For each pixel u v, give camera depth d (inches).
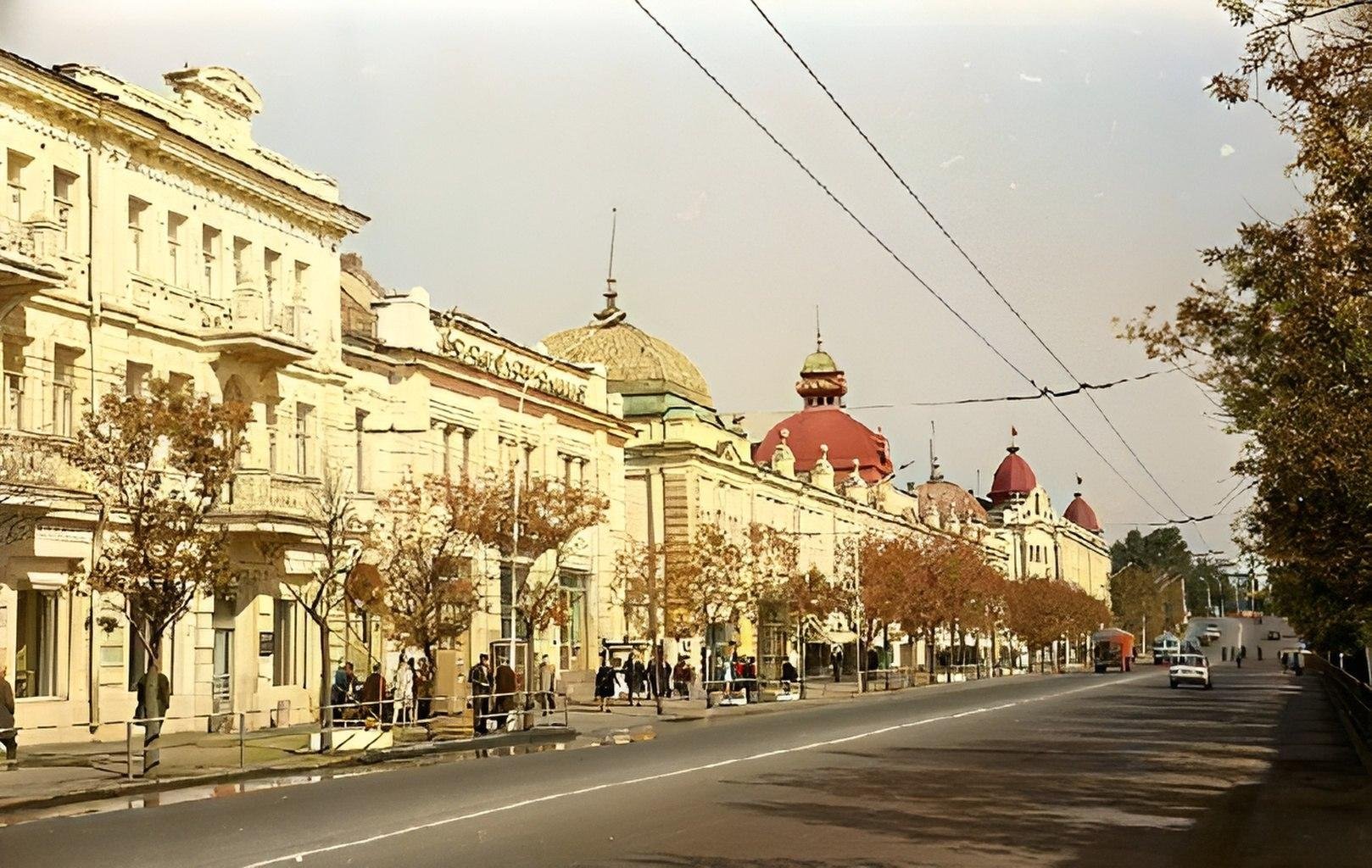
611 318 3265.3
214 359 1626.5
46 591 1385.3
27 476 1293.1
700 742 1481.3
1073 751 1338.6
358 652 1887.3
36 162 1391.5
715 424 3265.3
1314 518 901.2
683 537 3024.1
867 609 3447.3
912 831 756.6
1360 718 1425.9
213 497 1261.1
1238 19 740.7
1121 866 639.1
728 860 646.5
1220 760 1244.5
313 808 860.6
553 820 796.6
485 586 2241.6
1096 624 6348.4
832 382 4975.4
